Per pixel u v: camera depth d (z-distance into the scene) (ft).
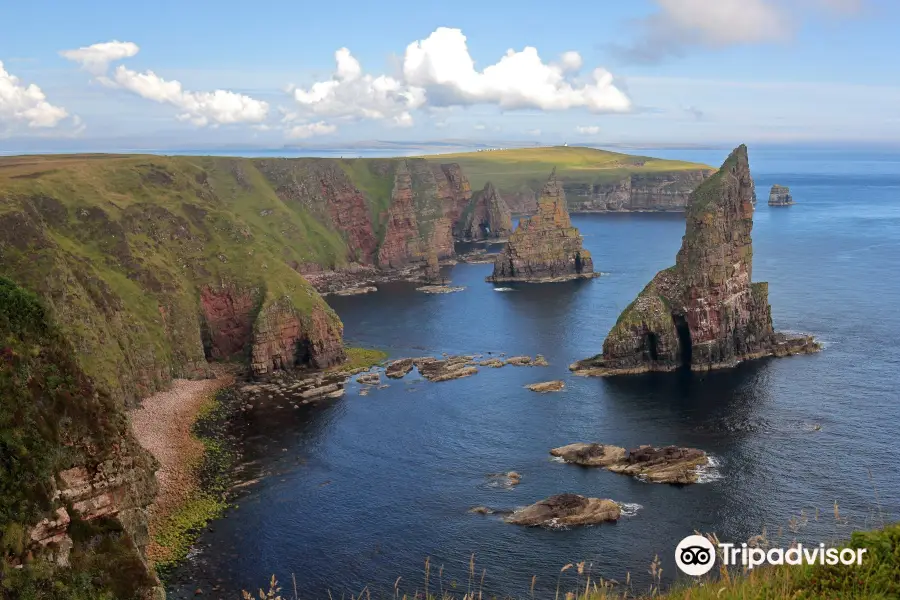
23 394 168.86
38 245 450.71
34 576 152.76
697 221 553.23
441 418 464.24
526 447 412.36
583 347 628.28
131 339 499.92
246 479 378.73
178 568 293.02
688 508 330.75
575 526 318.86
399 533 318.86
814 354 571.28
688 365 556.92
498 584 275.18
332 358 598.34
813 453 385.09
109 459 180.24
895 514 314.76
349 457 406.00
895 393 476.13
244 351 611.88
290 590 276.00
